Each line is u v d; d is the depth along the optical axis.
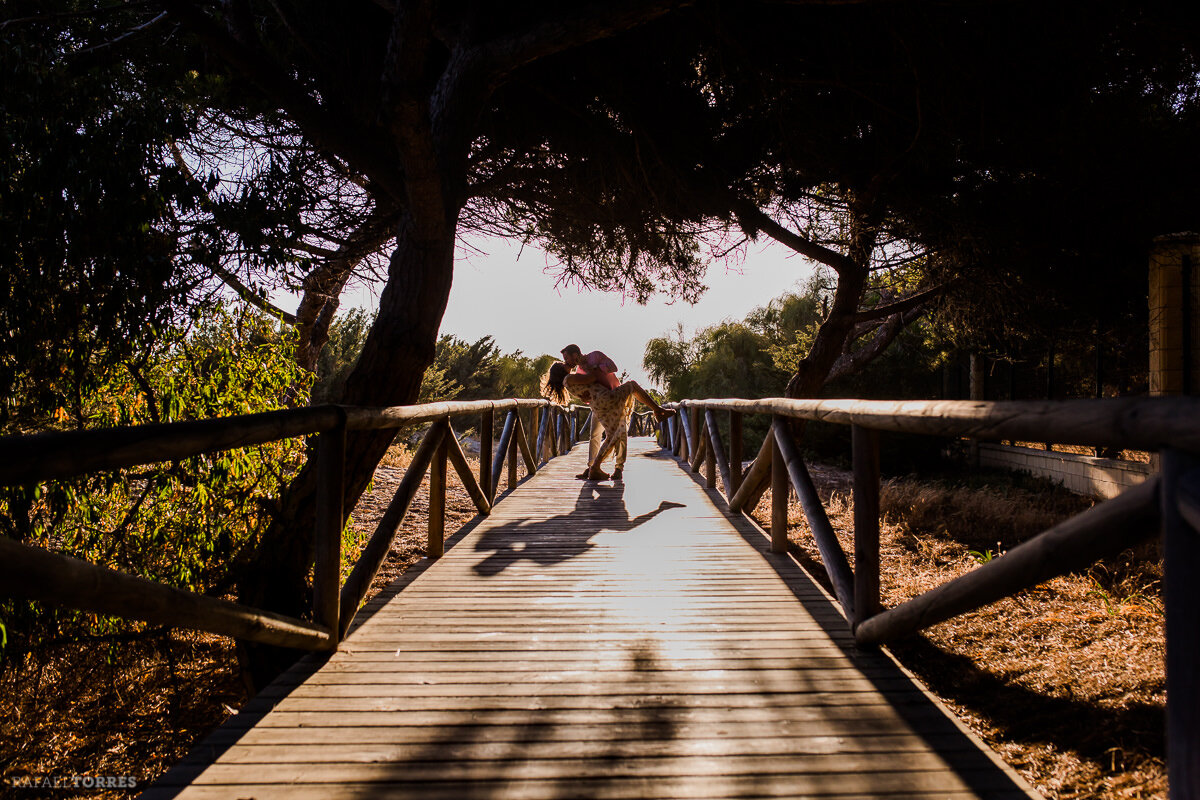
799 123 5.51
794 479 3.87
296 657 4.24
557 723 2.35
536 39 4.15
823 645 3.04
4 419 3.83
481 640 3.12
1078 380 10.70
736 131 6.05
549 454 12.11
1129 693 2.75
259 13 5.32
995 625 3.80
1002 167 5.65
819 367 7.30
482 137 6.32
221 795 1.92
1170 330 6.43
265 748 2.18
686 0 3.78
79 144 3.53
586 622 3.35
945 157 5.48
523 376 29.41
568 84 5.52
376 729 2.30
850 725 2.32
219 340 4.93
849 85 5.11
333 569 2.99
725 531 5.42
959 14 4.51
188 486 4.72
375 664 2.85
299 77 5.54
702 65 5.48
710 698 2.53
